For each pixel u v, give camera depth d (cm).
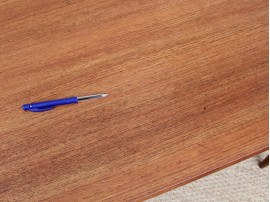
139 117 69
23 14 78
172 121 69
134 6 78
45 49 75
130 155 67
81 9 78
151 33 75
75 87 71
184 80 71
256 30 75
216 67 72
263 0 78
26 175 66
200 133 68
